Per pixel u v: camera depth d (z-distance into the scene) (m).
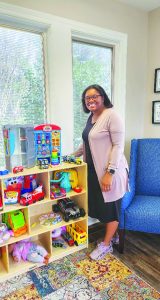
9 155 1.56
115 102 2.44
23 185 1.69
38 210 1.95
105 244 1.84
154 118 2.50
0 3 1.57
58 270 1.68
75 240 1.93
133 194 2.12
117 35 2.21
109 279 1.59
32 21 1.74
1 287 1.53
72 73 2.04
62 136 2.03
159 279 1.58
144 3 2.22
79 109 2.24
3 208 1.51
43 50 1.92
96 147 1.69
